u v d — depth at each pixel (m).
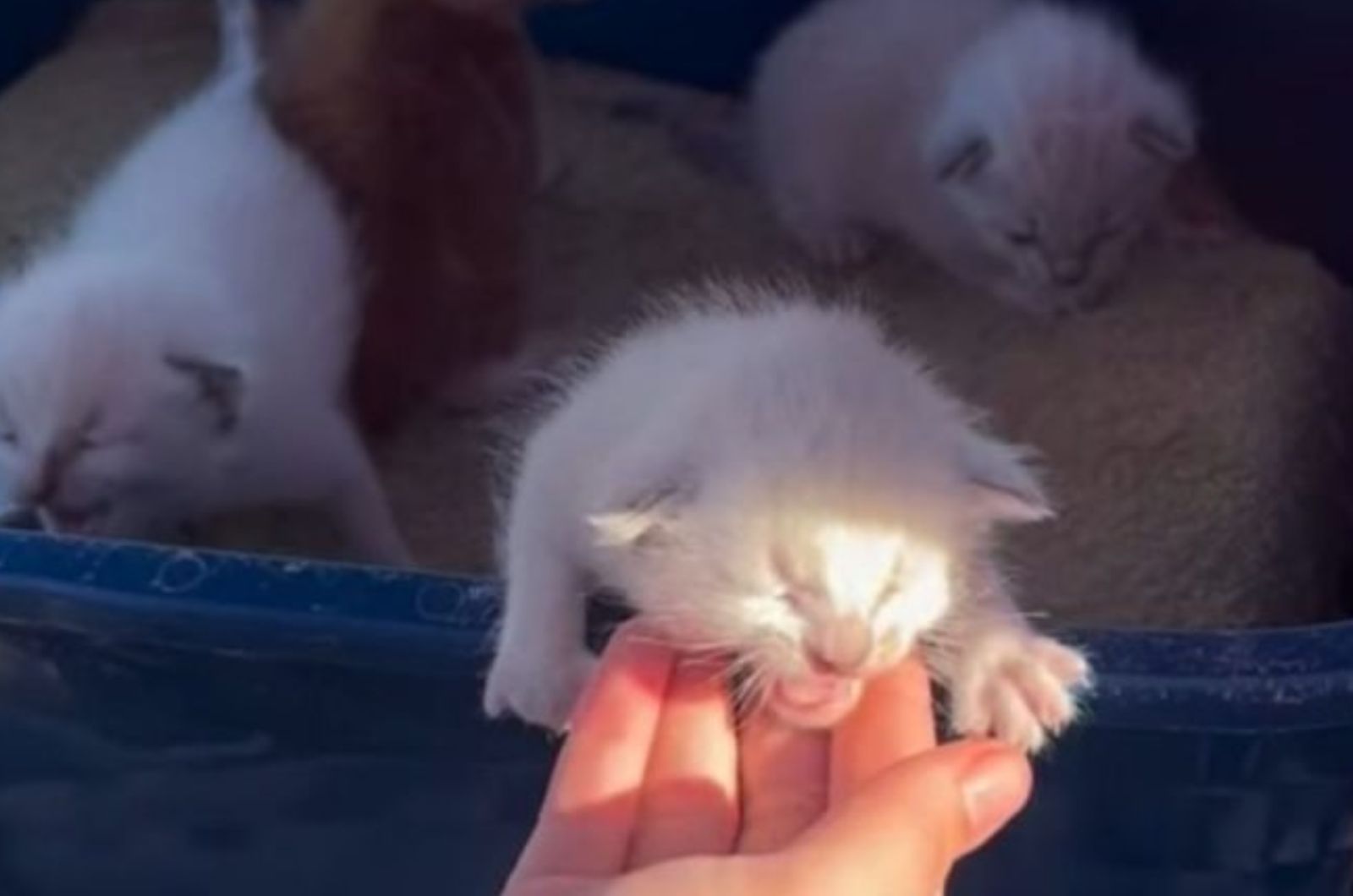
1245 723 0.40
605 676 0.37
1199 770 0.41
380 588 0.42
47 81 0.73
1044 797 0.42
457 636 0.41
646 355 0.41
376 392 0.60
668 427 0.37
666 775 0.36
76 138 0.70
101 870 0.48
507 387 0.62
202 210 0.57
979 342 0.64
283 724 0.44
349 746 0.44
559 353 0.63
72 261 0.55
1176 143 0.64
